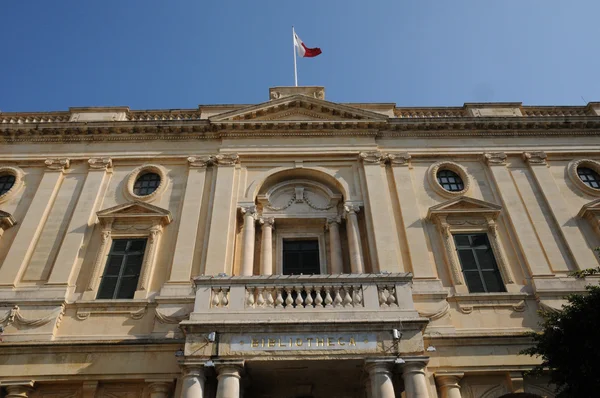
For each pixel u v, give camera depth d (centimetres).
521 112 2166
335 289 1314
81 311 1502
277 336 1212
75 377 1348
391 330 1222
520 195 1847
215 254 1617
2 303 1493
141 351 1396
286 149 1973
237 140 2002
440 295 1526
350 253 1672
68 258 1628
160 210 1752
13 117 2102
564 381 1110
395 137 2038
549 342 1130
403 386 1238
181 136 2019
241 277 1313
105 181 1883
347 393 1386
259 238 1773
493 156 1970
